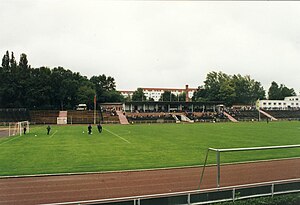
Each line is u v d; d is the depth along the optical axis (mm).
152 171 16875
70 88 97250
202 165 18469
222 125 65938
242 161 19922
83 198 12148
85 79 117875
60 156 22141
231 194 10977
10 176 15469
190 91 184250
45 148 26625
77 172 16594
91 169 17438
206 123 78000
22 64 96438
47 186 13820
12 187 13648
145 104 97438
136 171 16875
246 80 130375
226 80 124688
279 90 149375
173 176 15742
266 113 102875
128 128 57344
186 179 15141
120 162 19672
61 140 33688
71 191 13078
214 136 38250
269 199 10805
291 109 113375
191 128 55656
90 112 89938
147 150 25375
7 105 86875
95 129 54125
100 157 21703
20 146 28094
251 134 40750
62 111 88062
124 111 95938
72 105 102375
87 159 20828
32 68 98938
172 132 45719
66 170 17156
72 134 42469
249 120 91875
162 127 60188
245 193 11195
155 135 40406
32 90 87688
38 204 11344
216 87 124875
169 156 22156
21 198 12109
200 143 30391
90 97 102062
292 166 18250
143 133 44062
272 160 20016
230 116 97562
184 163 19281
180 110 102500
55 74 94562
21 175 15750
